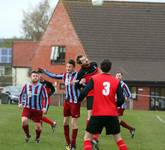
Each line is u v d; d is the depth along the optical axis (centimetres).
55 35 11719
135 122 5169
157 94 10712
